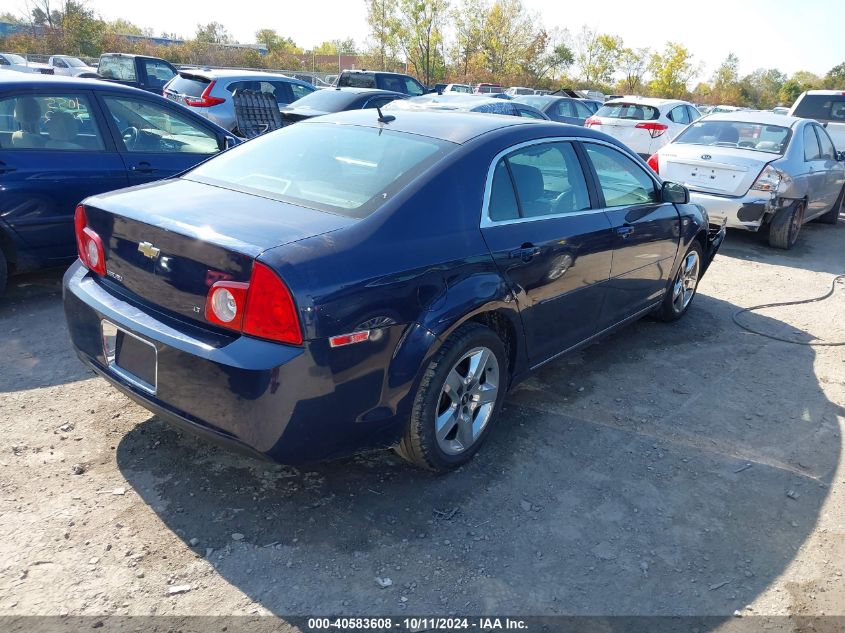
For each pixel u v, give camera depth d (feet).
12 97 16.02
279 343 8.01
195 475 10.18
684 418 13.17
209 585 8.13
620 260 13.94
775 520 10.17
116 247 9.50
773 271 25.03
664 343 17.08
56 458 10.36
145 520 9.14
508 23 160.66
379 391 8.98
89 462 10.32
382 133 11.41
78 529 8.87
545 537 9.40
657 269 15.90
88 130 17.40
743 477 11.26
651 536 9.60
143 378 9.09
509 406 13.12
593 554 9.13
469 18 160.86
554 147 12.48
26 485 9.68
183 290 8.61
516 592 8.38
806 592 8.72
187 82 41.39
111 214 9.48
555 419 12.75
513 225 10.96
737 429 12.88
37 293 17.62
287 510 9.55
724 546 9.50
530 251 11.03
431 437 9.90
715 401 14.01
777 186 26.11
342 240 8.68
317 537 9.05
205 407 8.36
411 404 9.48
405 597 8.17
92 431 11.16
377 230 9.04
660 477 11.07
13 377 12.87
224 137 20.74
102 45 133.90
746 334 18.08
